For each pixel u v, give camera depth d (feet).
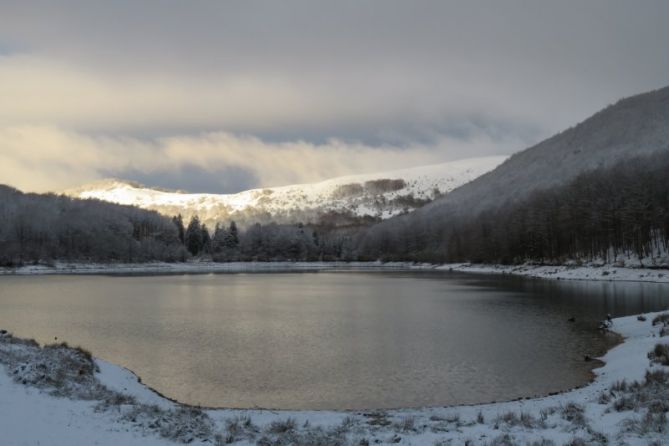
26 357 77.87
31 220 599.16
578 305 201.67
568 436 53.16
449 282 353.92
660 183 382.42
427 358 112.27
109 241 640.17
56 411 57.31
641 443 48.03
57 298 247.50
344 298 248.11
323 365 106.93
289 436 54.75
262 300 240.32
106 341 133.18
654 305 195.83
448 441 52.95
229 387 91.61
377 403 82.79
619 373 89.97
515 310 190.49
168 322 167.22
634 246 362.12
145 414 59.67
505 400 82.94
